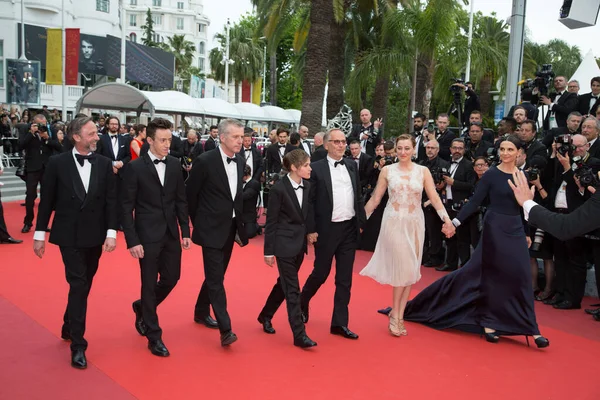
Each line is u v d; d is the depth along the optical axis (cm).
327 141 507
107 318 541
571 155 616
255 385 402
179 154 1151
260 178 1039
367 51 2000
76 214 429
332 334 518
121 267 746
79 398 372
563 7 706
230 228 479
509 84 936
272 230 475
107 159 449
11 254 802
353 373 430
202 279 704
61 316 542
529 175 622
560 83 915
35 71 2753
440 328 542
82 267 434
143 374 414
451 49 1780
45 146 984
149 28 7731
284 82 5469
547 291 664
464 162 771
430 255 831
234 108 2294
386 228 514
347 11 2050
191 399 376
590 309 620
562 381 428
